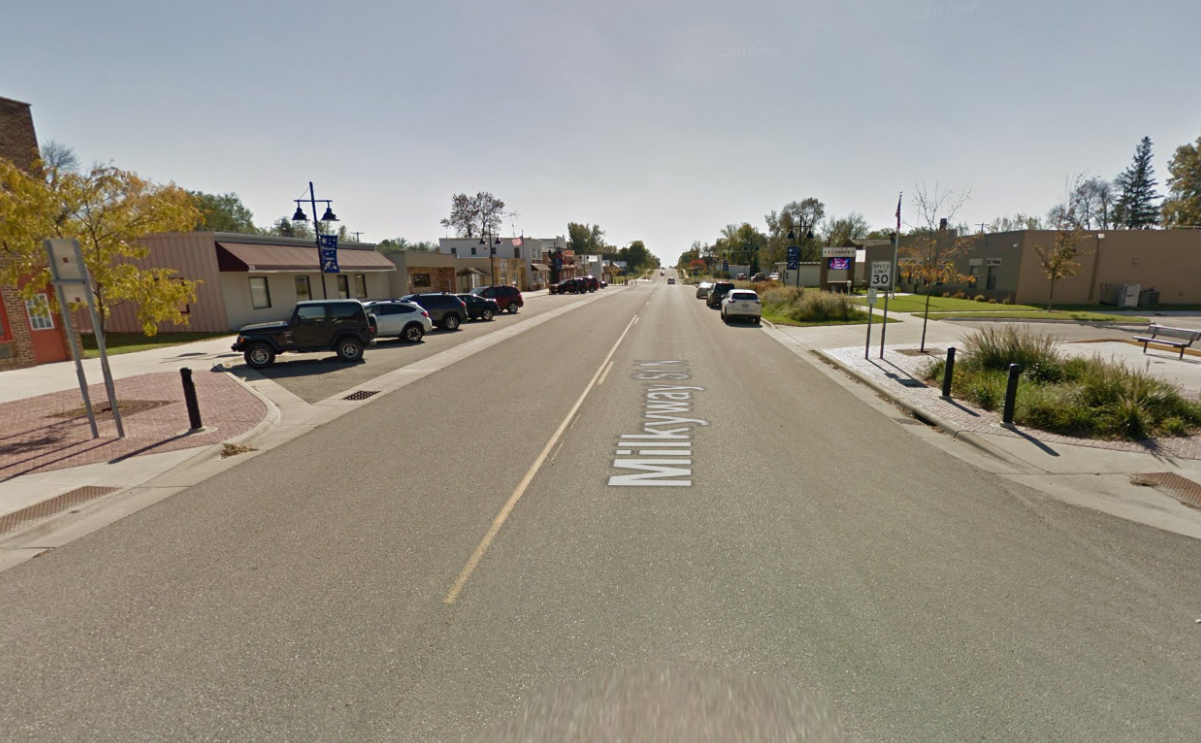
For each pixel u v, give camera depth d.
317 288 27.77
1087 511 5.16
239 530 4.94
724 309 25.16
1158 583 3.95
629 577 4.07
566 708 2.84
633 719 2.77
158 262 22.16
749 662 3.16
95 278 9.58
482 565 4.26
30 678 3.09
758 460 6.64
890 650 3.25
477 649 3.29
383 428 8.30
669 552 4.43
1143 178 67.50
